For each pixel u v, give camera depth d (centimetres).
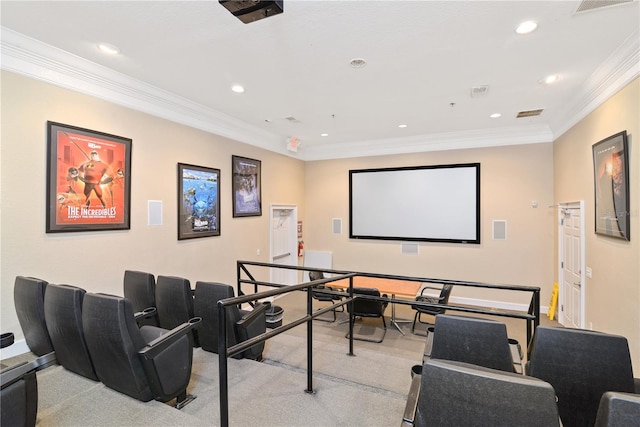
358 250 679
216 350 289
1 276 259
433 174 609
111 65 312
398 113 462
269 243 606
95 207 322
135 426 180
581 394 160
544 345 163
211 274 470
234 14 211
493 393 107
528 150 542
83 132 311
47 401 201
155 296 299
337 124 523
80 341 208
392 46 275
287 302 605
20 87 268
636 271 269
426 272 617
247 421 201
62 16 232
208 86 364
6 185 261
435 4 219
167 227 401
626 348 151
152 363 193
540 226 535
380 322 489
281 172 647
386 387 250
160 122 393
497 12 227
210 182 468
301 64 309
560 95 387
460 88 367
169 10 225
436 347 181
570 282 447
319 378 259
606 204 321
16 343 263
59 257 295
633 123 271
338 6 220
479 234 574
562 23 239
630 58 269
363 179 671
